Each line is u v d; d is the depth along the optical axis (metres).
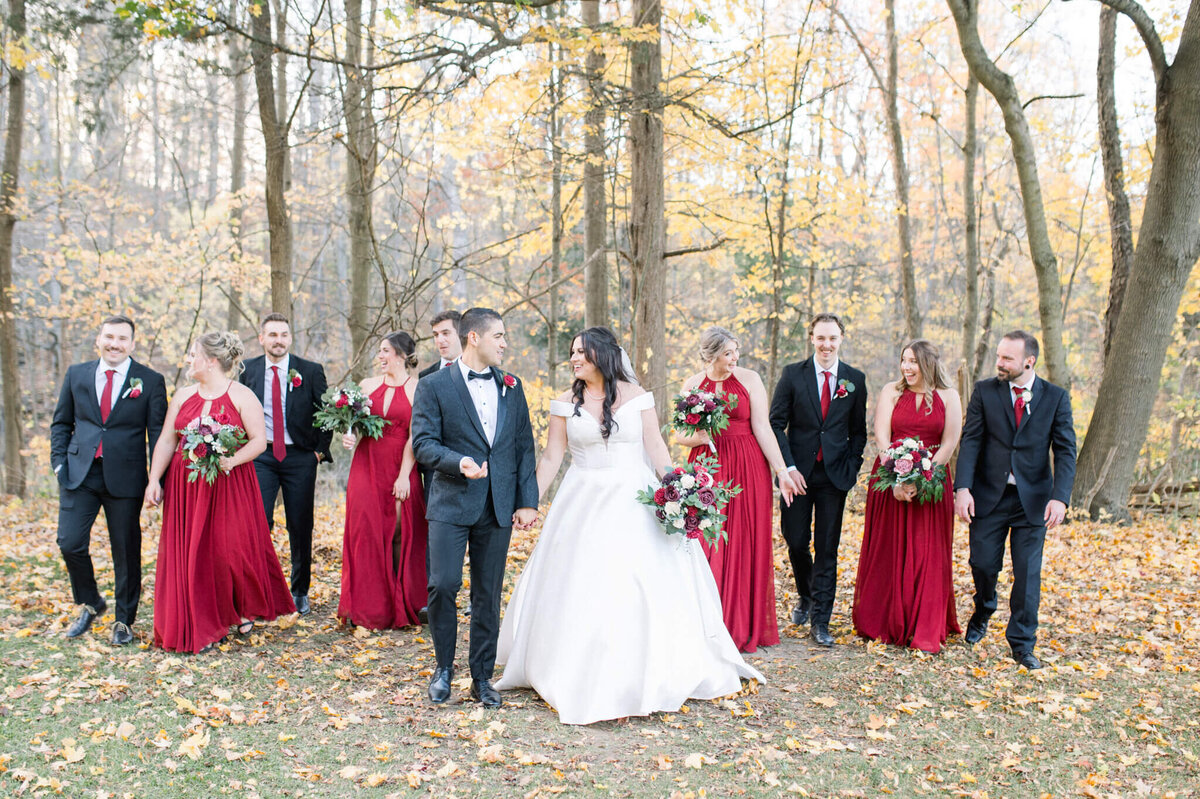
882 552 5.00
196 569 4.52
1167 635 5.07
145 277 14.40
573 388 4.14
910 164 21.66
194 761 3.20
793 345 18.92
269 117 7.98
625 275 16.33
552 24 7.50
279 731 3.52
